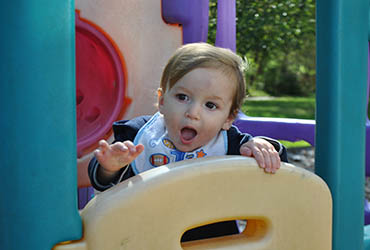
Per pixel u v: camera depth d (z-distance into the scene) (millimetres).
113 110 1434
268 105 10008
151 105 1499
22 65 565
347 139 906
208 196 723
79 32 1377
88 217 638
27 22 563
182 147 1021
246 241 792
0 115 574
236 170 749
